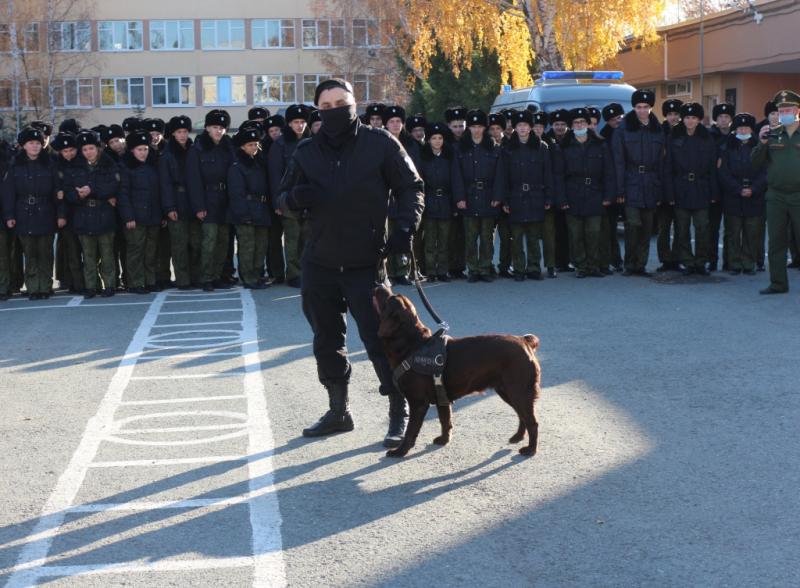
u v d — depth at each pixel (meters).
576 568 4.29
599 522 4.78
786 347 8.38
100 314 11.13
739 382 7.28
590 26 26.83
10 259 12.59
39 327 10.38
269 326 10.14
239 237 12.74
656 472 5.45
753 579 4.14
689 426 6.27
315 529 4.80
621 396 7.03
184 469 5.74
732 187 12.73
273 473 5.64
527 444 5.99
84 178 12.25
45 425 6.70
